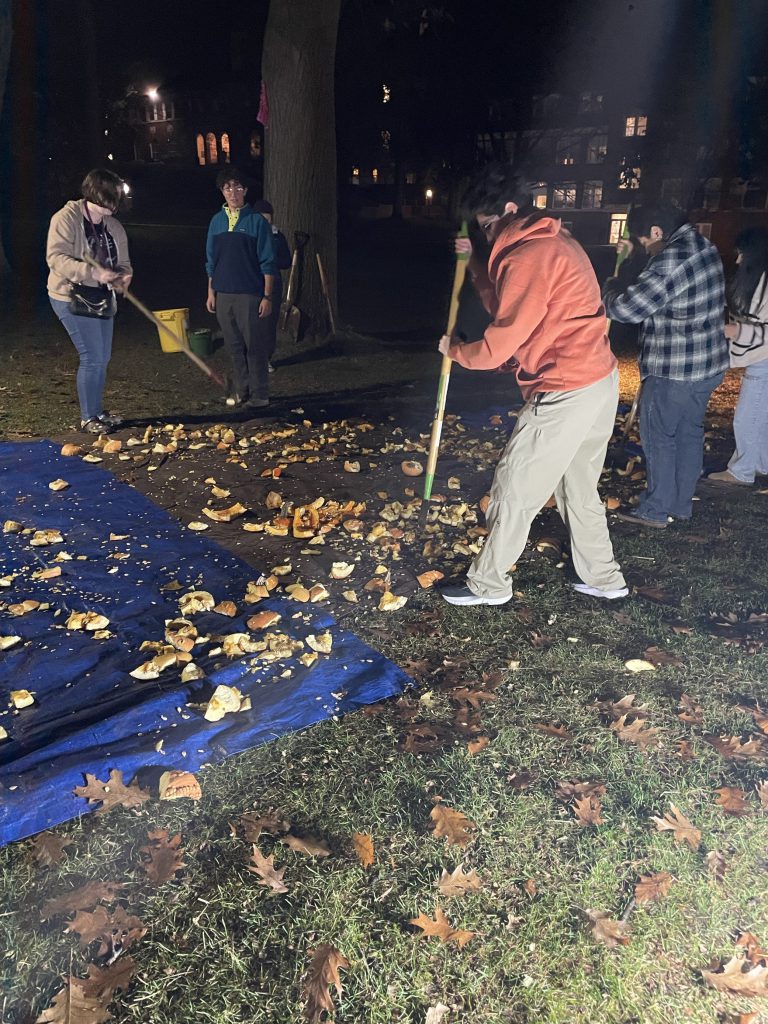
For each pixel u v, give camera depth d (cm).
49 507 521
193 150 4972
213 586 423
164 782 277
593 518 404
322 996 212
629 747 308
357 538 482
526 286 331
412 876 250
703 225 2738
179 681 342
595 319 344
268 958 224
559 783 289
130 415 737
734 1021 212
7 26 1456
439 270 2330
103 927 228
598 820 271
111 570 437
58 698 330
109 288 643
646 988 220
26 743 302
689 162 2478
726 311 567
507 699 336
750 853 261
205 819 269
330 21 1009
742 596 428
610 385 355
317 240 1080
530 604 411
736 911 242
